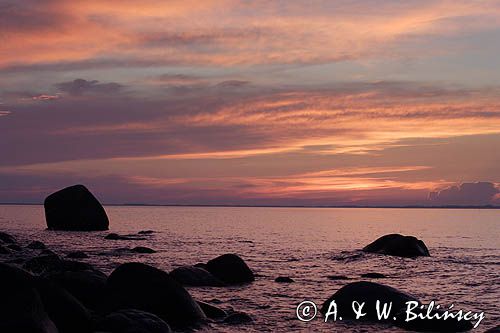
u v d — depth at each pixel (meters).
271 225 84.62
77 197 52.28
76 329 12.12
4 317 10.23
